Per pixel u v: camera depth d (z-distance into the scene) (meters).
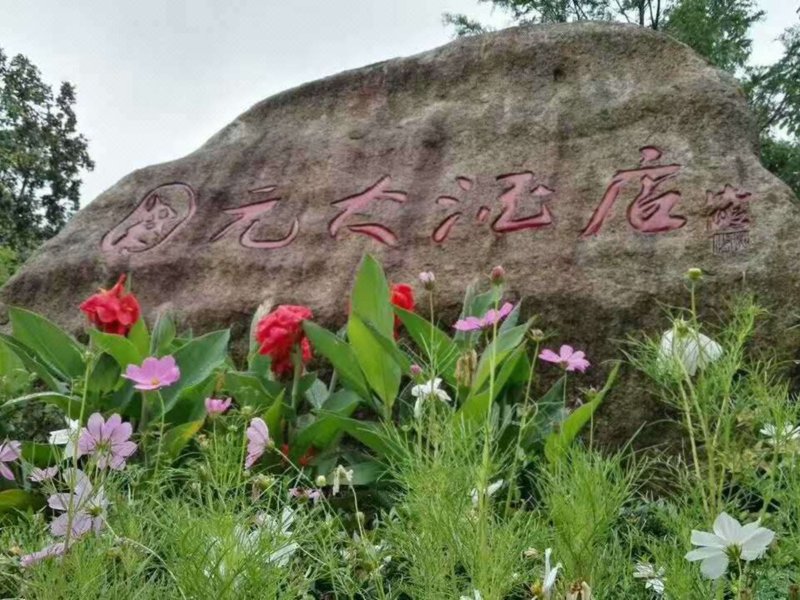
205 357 2.92
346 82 5.05
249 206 4.75
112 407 2.86
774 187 3.70
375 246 4.28
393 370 2.78
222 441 1.91
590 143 4.18
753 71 13.66
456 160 4.41
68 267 4.87
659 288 3.62
